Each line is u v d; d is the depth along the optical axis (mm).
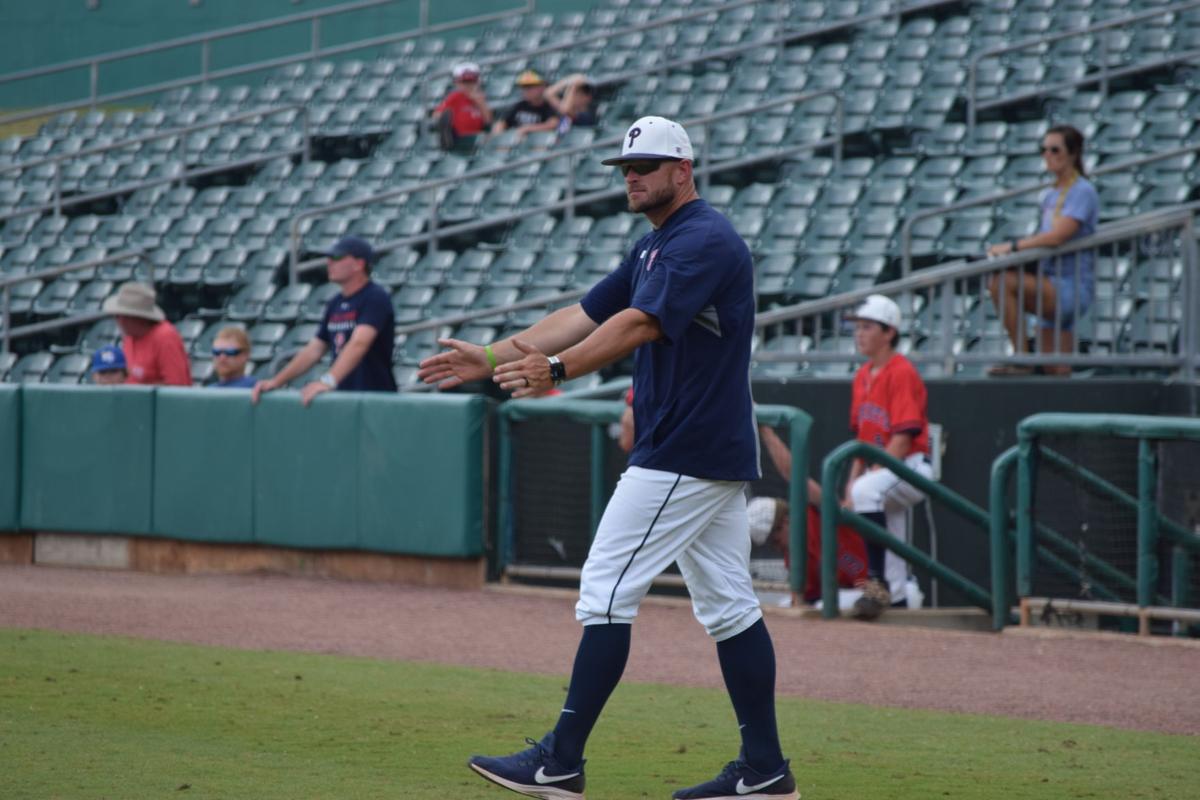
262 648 25703
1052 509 29234
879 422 31516
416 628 28125
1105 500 28516
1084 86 61438
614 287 16172
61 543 37812
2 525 38062
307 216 57000
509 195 62156
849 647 26562
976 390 34938
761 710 15406
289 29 99062
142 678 22484
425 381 15875
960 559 34344
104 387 36938
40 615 29078
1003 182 53531
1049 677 23797
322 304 56531
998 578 29078
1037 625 28750
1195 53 57438
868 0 74438
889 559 32312
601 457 32344
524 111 70375
